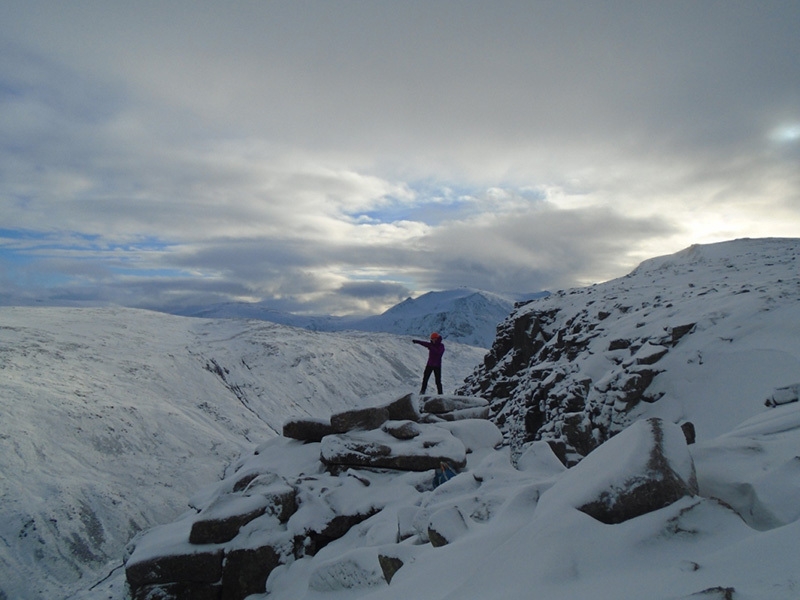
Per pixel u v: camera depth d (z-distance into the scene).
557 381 23.03
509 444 24.53
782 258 31.02
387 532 7.88
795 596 2.65
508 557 4.05
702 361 15.21
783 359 12.89
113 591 15.59
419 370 139.00
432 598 4.29
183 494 47.81
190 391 75.56
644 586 3.20
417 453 11.05
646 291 29.38
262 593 8.55
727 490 4.64
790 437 5.37
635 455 4.45
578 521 4.09
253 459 13.34
